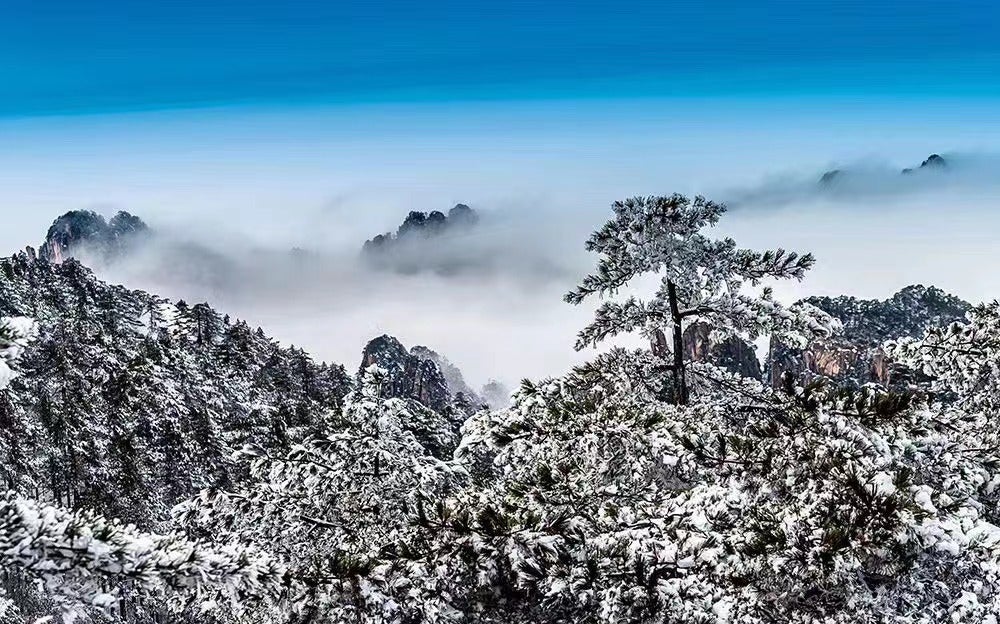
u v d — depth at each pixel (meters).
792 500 9.35
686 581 8.66
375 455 12.42
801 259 12.66
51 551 4.73
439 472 12.96
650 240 12.93
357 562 9.70
